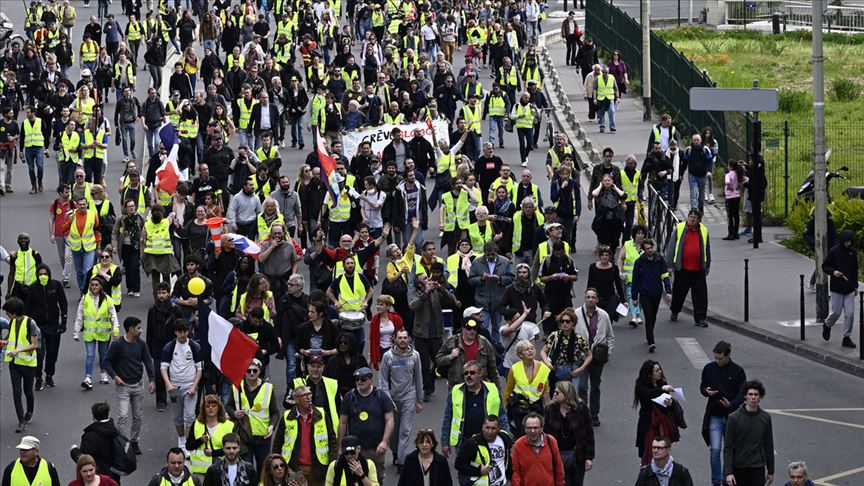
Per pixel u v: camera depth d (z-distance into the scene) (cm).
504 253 6712
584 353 4600
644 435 4066
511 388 4275
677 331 6047
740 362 5609
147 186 7756
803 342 5794
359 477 3716
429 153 7750
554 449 3722
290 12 13375
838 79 12125
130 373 4734
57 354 5534
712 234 7838
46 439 5000
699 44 14825
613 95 10294
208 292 5328
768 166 8875
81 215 6581
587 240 7544
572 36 13312
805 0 17138
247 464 3800
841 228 7631
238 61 10400
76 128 8888
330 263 5797
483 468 3706
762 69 13275
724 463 3922
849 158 9488
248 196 6681
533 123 9356
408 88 10175
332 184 6919
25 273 5981
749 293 6606
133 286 6644
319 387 4122
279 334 4975
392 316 4981
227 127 8956
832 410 5028
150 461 4731
